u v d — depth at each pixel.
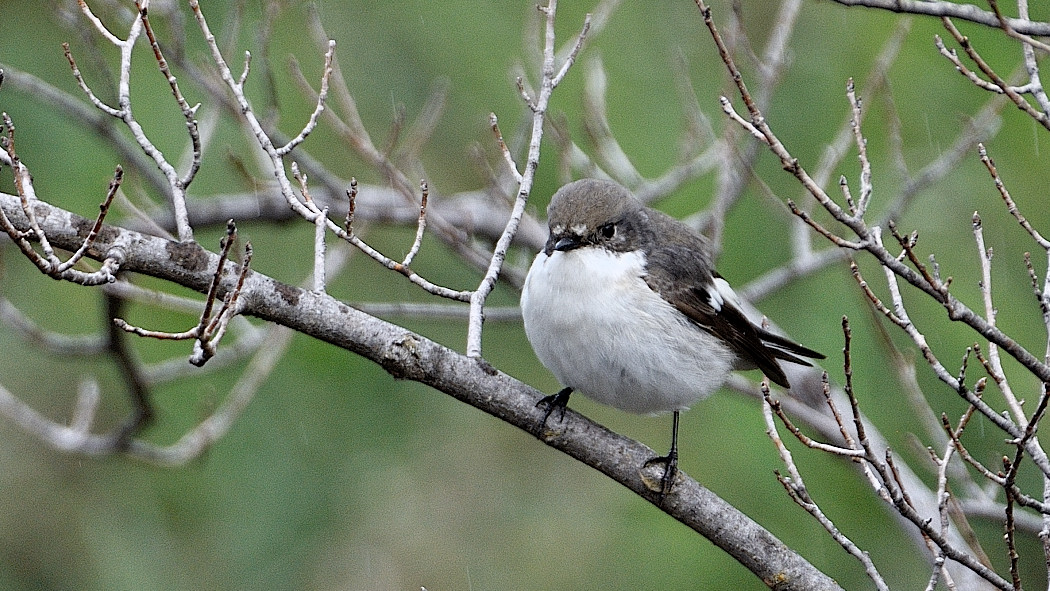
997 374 6.97
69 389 13.57
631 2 14.40
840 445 11.34
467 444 13.54
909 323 6.23
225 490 12.39
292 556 12.35
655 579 12.23
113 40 7.11
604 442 7.73
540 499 13.43
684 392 8.89
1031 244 12.64
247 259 6.21
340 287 13.59
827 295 12.33
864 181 6.27
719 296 9.47
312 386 12.70
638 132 13.79
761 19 14.28
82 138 12.05
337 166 13.35
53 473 13.22
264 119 11.19
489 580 12.80
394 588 12.52
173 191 7.06
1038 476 11.60
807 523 11.84
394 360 7.34
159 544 12.44
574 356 8.66
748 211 13.39
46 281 12.73
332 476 12.62
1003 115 12.97
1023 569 12.12
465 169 14.02
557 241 8.80
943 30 13.05
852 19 13.52
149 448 11.32
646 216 9.38
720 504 7.74
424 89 13.86
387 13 13.93
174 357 12.13
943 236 12.82
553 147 13.52
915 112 13.26
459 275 13.77
